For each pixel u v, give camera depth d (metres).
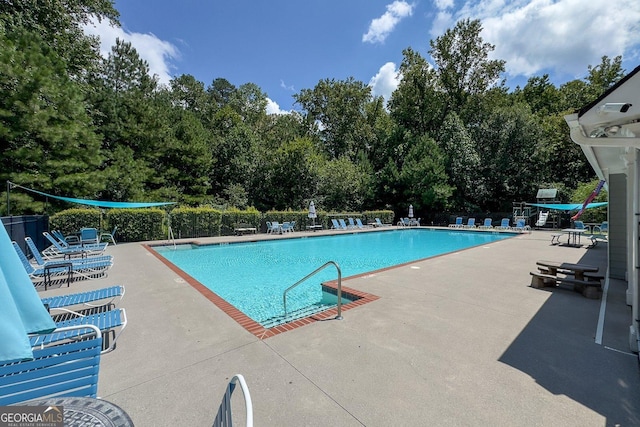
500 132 25.38
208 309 4.69
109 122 19.41
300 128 31.62
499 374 2.82
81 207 14.11
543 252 10.58
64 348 2.00
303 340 3.56
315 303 6.21
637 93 2.84
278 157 25.20
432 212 26.70
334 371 2.88
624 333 3.73
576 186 24.53
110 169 14.98
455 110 29.38
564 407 2.36
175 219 15.72
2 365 1.82
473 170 25.84
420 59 28.88
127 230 14.17
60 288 6.06
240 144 25.89
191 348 3.38
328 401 2.45
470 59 27.89
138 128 19.92
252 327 3.97
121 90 22.89
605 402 2.42
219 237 16.11
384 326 3.95
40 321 1.62
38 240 10.83
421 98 29.47
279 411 2.33
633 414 2.28
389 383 2.69
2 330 1.41
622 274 6.68
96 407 1.58
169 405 2.41
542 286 5.79
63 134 12.16
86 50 16.70
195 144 22.52
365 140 32.00
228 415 1.40
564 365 2.98
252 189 25.97
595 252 10.67
